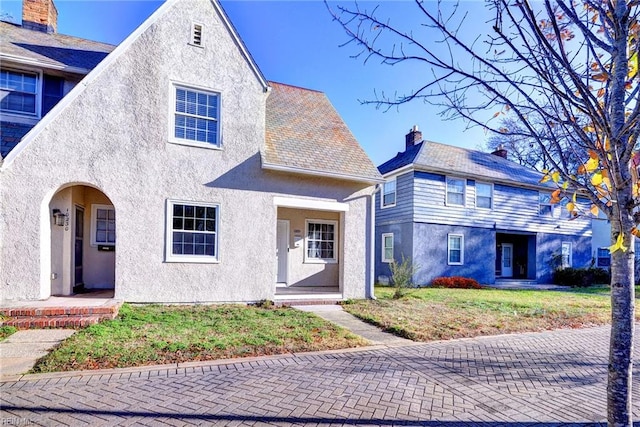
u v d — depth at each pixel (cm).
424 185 1741
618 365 296
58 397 414
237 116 1004
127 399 413
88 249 1052
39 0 1144
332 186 1107
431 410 406
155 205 905
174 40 944
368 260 1142
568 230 2147
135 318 745
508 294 1428
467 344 688
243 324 743
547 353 642
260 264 1005
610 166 275
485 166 1973
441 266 1753
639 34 264
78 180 841
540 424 379
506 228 1939
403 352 624
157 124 916
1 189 786
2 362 512
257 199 1012
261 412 390
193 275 932
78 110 850
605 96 292
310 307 995
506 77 298
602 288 1808
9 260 787
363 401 423
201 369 512
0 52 843
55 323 684
